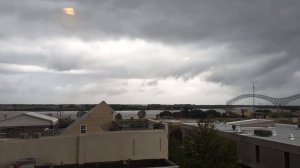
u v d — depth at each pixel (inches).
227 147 1469.0
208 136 1462.8
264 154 1616.6
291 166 1402.6
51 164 1093.8
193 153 1457.9
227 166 1416.1
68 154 1131.9
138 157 1227.2
